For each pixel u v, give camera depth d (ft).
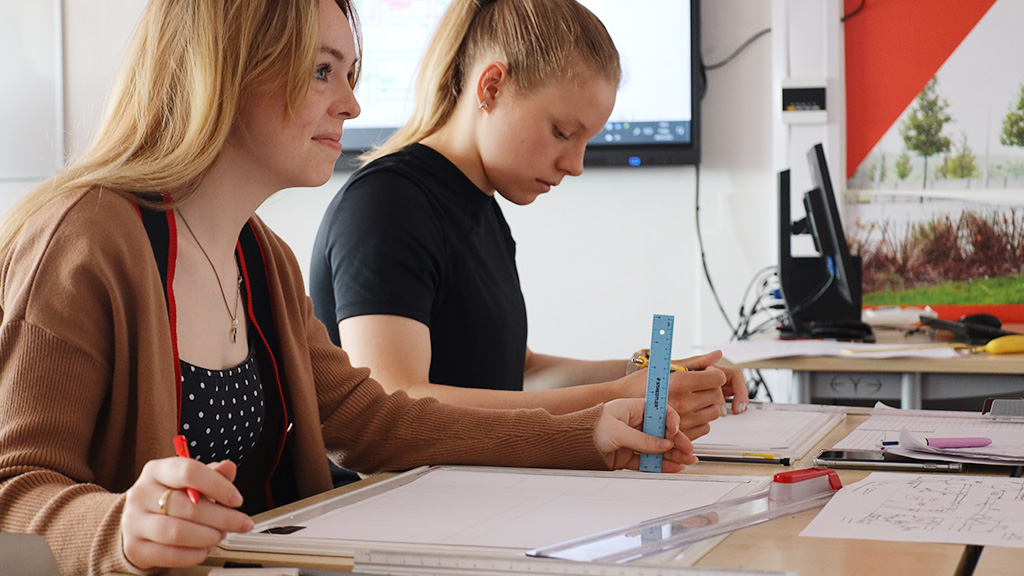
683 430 3.42
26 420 2.45
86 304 2.61
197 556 2.00
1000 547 2.01
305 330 3.58
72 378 2.55
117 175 2.82
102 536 2.06
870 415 4.20
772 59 9.50
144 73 2.93
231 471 2.05
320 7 2.97
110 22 10.30
